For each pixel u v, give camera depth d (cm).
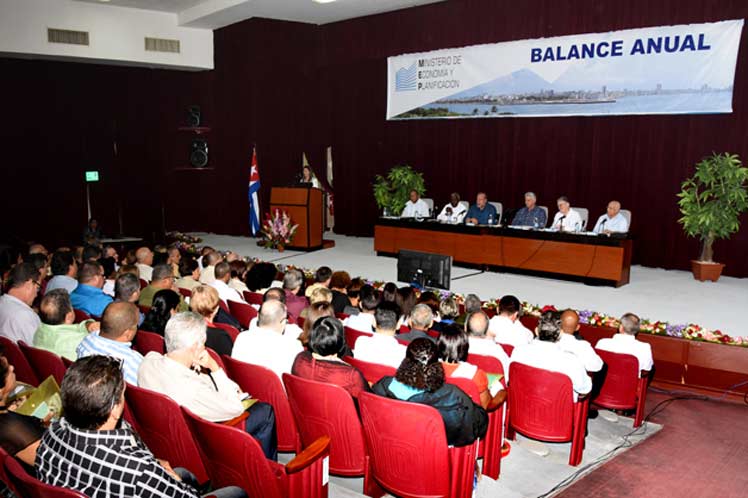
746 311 638
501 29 941
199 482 246
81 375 173
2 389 213
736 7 755
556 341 352
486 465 329
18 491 179
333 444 279
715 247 855
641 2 816
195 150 1245
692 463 374
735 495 335
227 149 1230
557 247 794
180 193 1319
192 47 1196
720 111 798
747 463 377
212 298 361
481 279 809
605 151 945
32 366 321
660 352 536
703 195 790
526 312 621
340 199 1272
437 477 251
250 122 1185
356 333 412
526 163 1027
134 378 283
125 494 173
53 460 176
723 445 405
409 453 251
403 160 1176
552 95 937
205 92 1259
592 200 968
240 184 1225
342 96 1235
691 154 862
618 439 405
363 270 861
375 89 1188
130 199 1270
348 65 1213
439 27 1007
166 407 235
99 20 1084
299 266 891
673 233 891
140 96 1251
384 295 481
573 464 355
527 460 358
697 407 484
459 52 1025
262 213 1209
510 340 432
